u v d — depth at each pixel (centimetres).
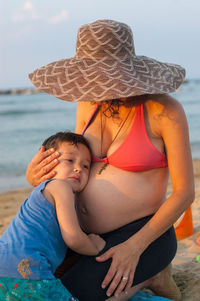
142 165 233
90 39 244
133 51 255
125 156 236
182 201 228
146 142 234
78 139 248
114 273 222
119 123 246
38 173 246
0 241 221
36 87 240
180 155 230
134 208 237
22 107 4266
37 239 214
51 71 244
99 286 224
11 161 1275
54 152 246
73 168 241
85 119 273
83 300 227
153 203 239
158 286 252
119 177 239
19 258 208
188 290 272
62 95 228
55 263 220
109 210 239
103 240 235
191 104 3519
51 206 223
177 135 231
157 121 235
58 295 213
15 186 915
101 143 252
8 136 1984
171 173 234
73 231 217
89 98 221
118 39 242
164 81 236
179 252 346
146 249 234
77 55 254
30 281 207
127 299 236
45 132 2092
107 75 228
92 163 253
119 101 245
